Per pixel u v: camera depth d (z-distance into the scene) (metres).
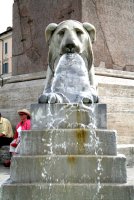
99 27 10.22
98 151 5.01
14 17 11.80
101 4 10.29
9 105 11.09
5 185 4.81
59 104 5.25
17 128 8.88
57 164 4.89
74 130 5.04
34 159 4.91
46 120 5.23
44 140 5.04
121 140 9.62
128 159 8.92
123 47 10.63
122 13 10.73
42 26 10.80
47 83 6.09
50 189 4.77
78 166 4.88
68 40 5.73
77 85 5.66
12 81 11.38
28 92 10.53
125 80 10.27
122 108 9.77
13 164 4.93
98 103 5.30
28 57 11.20
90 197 4.74
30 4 11.23
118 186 4.74
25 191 4.77
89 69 6.11
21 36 11.48
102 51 10.23
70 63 5.79
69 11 10.14
